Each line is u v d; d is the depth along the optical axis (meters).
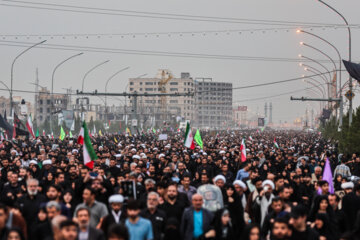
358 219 11.26
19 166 21.95
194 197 11.67
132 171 17.77
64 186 15.19
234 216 12.70
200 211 11.81
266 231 12.01
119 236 8.83
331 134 75.94
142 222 10.59
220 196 13.02
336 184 19.45
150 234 10.61
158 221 11.78
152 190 14.80
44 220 11.36
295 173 18.19
